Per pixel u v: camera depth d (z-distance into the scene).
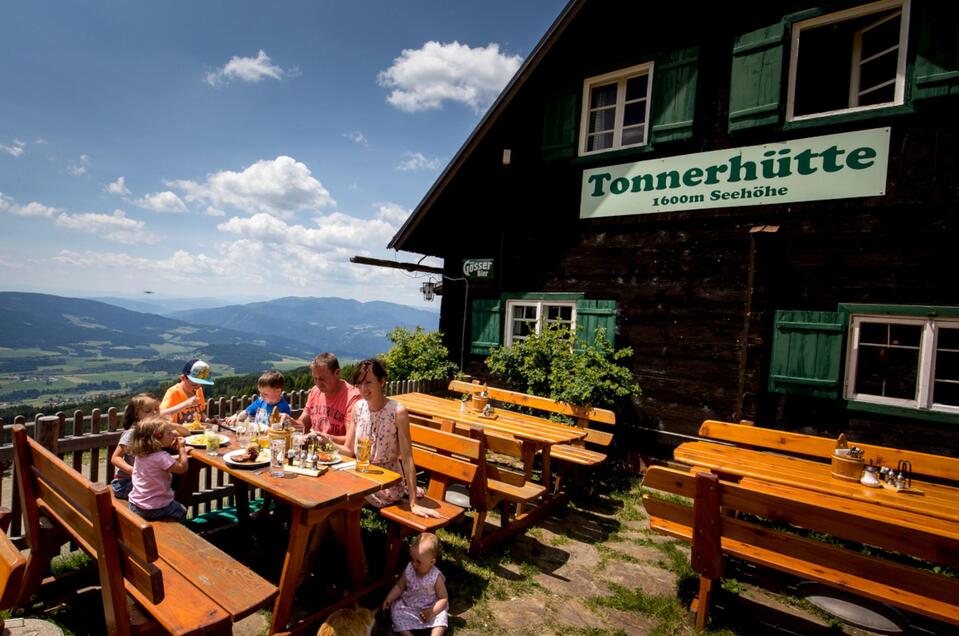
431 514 3.63
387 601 3.26
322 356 4.65
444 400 7.27
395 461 3.92
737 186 6.43
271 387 4.89
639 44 7.30
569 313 8.79
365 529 4.65
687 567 4.27
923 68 5.30
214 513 4.56
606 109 7.88
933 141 5.29
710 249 6.70
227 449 3.86
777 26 6.13
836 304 5.82
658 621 3.52
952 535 3.15
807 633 3.39
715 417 6.61
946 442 5.21
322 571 3.87
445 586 3.51
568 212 8.01
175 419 4.57
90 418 4.36
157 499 3.31
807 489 3.93
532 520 5.09
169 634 2.52
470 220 9.31
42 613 3.15
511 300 8.71
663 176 7.03
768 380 6.18
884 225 5.56
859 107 5.68
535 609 3.57
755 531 3.23
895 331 6.08
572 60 7.95
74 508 2.64
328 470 3.50
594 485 6.48
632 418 7.28
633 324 7.32
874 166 5.58
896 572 2.84
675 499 6.03
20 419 4.00
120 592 2.33
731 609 3.64
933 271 5.30
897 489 3.92
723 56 6.67
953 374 5.68
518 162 8.62
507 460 7.52
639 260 7.30
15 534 3.94
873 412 5.56
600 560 4.38
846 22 5.98
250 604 2.48
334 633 2.90
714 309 6.66
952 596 2.71
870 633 3.39
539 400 7.04
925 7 5.31
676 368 6.95
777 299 6.16
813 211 5.95
